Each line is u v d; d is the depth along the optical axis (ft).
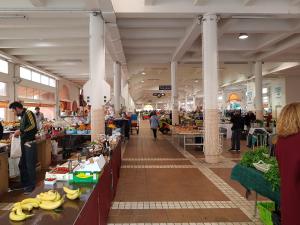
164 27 33.45
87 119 32.76
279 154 6.88
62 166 10.66
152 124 47.98
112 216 12.87
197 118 57.52
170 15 26.03
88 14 24.56
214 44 25.61
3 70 43.24
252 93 69.56
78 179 9.22
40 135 23.06
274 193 9.58
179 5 25.22
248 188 11.91
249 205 14.28
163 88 81.10
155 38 37.76
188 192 16.58
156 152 32.60
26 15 24.93
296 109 6.77
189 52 47.91
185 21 31.48
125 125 46.11
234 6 25.31
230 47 40.86
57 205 6.86
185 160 27.17
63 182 9.22
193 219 12.52
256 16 26.35
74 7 23.90
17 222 6.08
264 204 11.10
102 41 24.44
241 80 73.92
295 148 6.48
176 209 13.79
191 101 141.69
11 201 15.47
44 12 24.11
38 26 29.48
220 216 12.85
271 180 9.52
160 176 20.63
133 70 64.64
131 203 14.69
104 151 13.97
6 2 23.76
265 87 83.15
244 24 31.73
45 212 6.65
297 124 6.65
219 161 26.18
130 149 35.24
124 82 67.05
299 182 6.44
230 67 59.21
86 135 28.19
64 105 74.38
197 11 25.26
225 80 80.28
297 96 68.74
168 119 62.13
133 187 17.72
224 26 29.50
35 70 54.54
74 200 7.48
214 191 16.75
